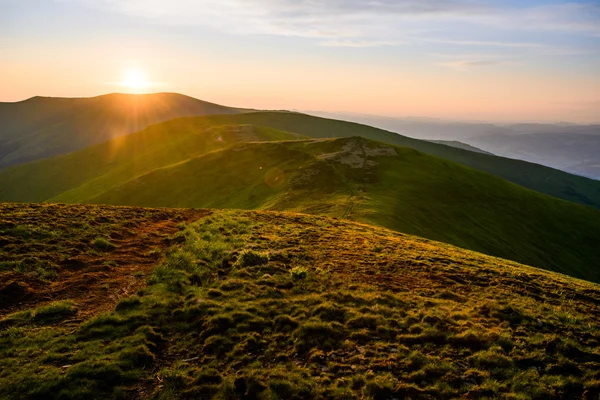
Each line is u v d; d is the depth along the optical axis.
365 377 10.80
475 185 85.19
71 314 14.25
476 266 24.16
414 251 27.00
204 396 10.06
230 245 24.69
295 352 12.25
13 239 20.95
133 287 17.23
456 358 12.02
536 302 17.67
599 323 15.87
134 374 10.77
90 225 26.22
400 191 70.56
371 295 16.89
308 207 58.62
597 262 68.06
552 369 11.61
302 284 18.16
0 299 14.84
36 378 10.14
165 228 29.23
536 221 75.62
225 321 13.82
